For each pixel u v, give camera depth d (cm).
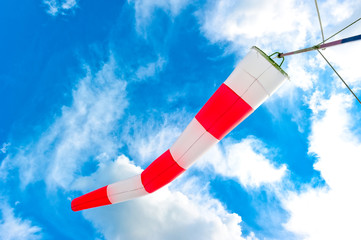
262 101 289
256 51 282
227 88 291
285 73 278
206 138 315
